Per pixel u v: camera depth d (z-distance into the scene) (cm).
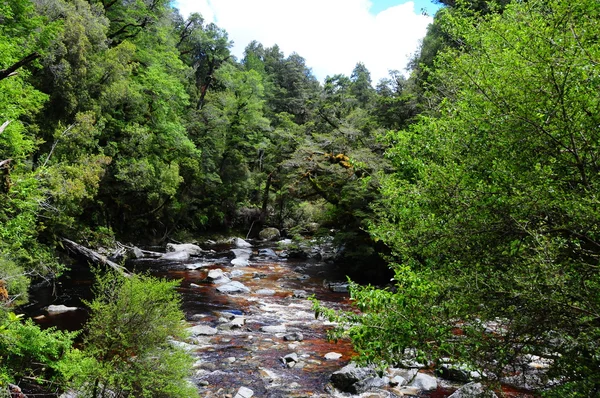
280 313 1373
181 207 3481
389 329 395
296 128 3294
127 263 2200
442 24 646
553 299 272
